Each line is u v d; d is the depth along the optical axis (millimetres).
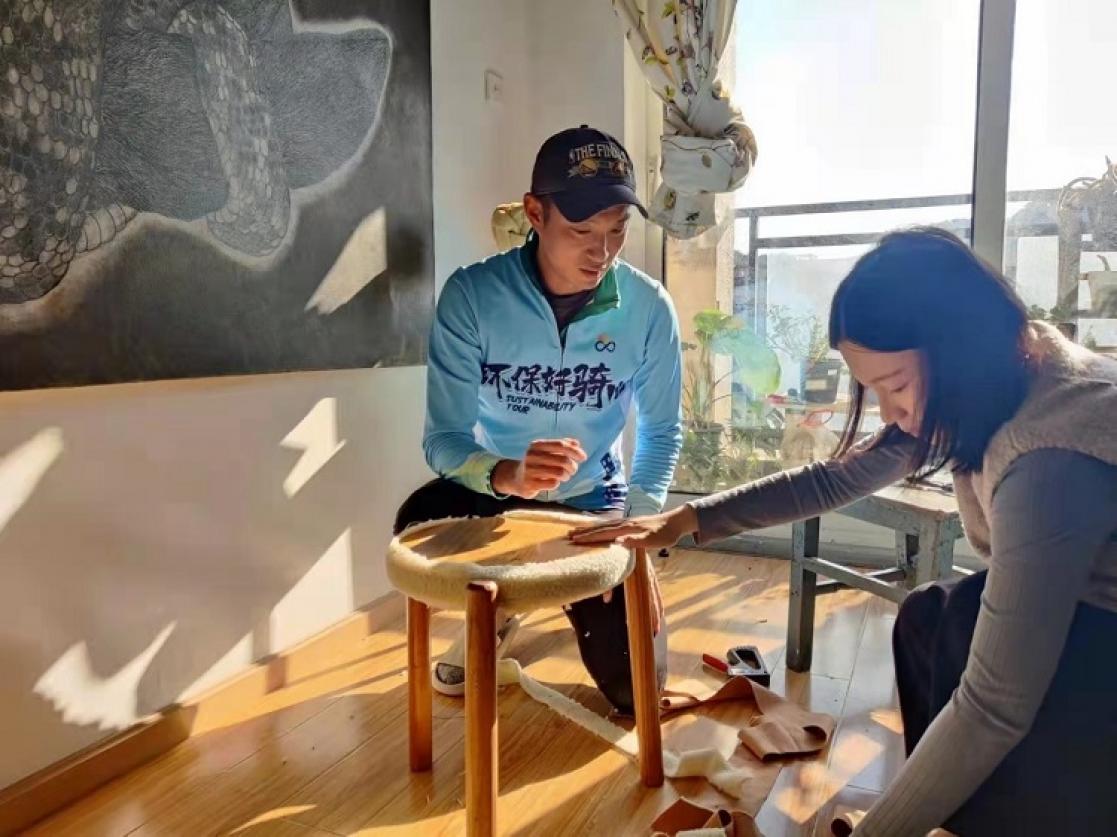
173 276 1208
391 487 1802
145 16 1145
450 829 1055
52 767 1106
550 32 2277
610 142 1306
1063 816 749
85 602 1147
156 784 1165
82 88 1062
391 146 1691
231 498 1385
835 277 2172
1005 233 1983
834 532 2188
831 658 1573
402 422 1828
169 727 1264
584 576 913
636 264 2342
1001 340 754
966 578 935
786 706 1340
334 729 1326
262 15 1353
